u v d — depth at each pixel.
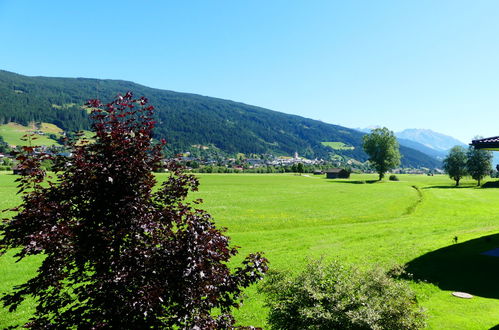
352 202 58.53
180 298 5.55
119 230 5.74
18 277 18.14
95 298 5.63
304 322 8.48
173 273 5.50
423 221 37.56
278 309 9.33
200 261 5.58
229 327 6.26
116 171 6.09
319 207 52.00
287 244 26.47
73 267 5.96
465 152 100.88
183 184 7.03
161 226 6.29
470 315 11.94
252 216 42.34
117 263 5.49
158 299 5.34
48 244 5.23
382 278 9.54
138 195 6.25
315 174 186.50
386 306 8.59
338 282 9.20
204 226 6.14
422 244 24.30
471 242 23.89
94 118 6.54
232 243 26.83
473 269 17.59
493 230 28.69
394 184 108.12
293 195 69.81
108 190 6.03
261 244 26.55
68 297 6.12
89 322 5.60
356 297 8.79
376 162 123.81
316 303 8.64
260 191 78.00
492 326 10.96
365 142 124.94
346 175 158.00
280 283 9.73
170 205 6.84
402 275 16.92
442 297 13.88
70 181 6.16
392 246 24.31
